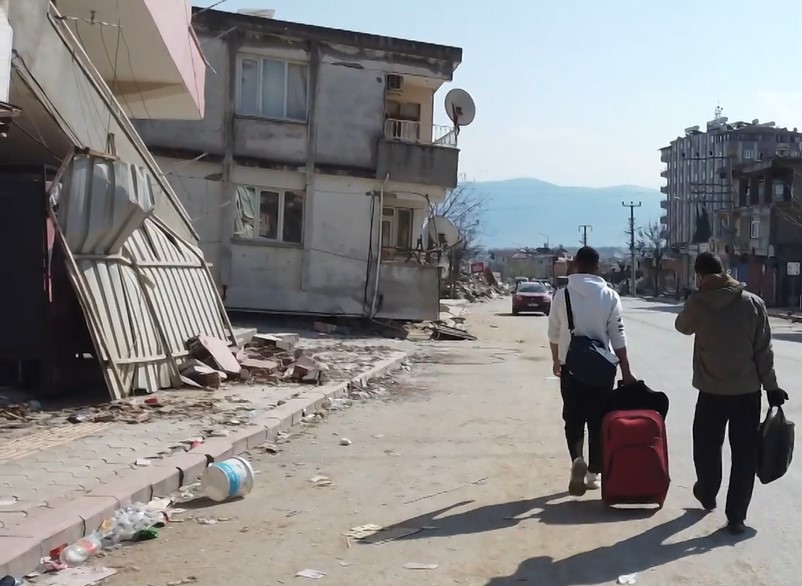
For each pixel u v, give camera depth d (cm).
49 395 1064
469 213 7675
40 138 1136
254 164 2388
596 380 689
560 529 632
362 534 616
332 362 1672
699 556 571
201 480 731
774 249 6212
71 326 1116
